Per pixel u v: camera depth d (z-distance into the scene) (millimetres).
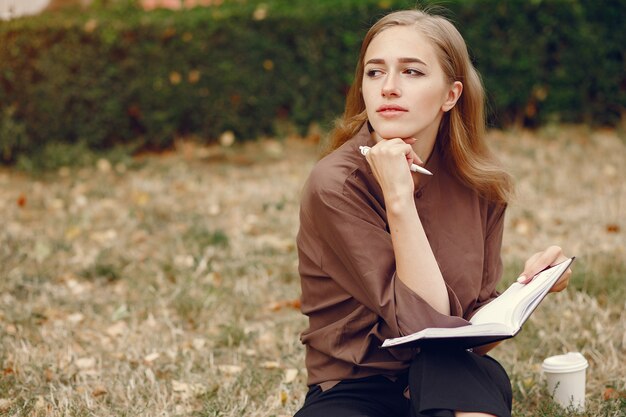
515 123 8656
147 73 8102
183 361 4152
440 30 2697
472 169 2797
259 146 8375
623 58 8555
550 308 4590
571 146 8086
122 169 7695
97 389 3799
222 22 8156
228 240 5953
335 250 2674
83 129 8039
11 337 4363
